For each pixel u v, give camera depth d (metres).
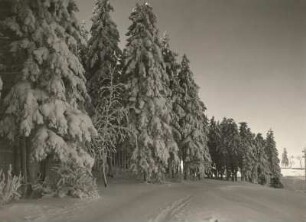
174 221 13.12
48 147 16.73
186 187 29.20
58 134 18.06
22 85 17.33
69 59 18.61
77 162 17.48
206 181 44.03
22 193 17.34
